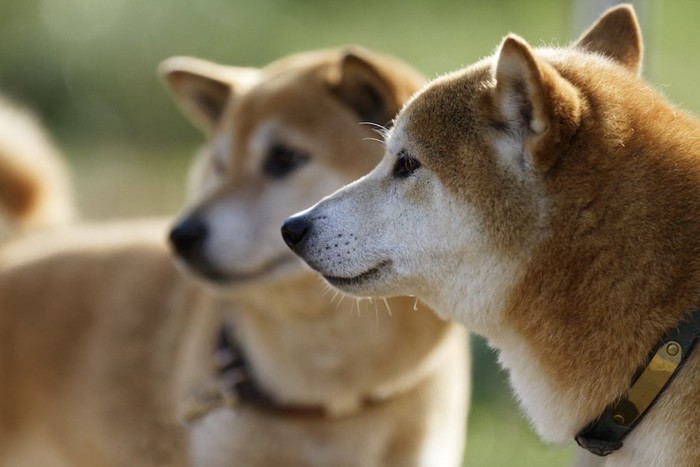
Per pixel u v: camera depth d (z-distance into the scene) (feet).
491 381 42.52
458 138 22.45
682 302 20.70
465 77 22.94
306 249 23.73
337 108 30.83
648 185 21.26
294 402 29.91
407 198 23.06
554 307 21.81
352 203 23.58
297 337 29.71
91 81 80.48
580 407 21.81
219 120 34.04
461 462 37.96
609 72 22.68
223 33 81.66
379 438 30.48
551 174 21.53
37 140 38.37
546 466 37.91
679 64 69.97
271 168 30.86
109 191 69.36
